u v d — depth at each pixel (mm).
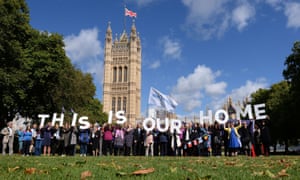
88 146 25250
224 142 21250
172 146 22750
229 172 6926
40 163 9570
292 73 43844
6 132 21812
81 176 5672
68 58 44750
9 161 10305
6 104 32625
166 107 24281
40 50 37719
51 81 38531
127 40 152625
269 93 63219
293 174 6488
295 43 43562
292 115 46906
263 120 21328
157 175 6031
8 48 30734
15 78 31312
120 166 8562
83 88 51656
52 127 23047
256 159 14078
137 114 152500
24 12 36938
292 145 75312
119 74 149875
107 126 22906
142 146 24016
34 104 38531
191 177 5812
